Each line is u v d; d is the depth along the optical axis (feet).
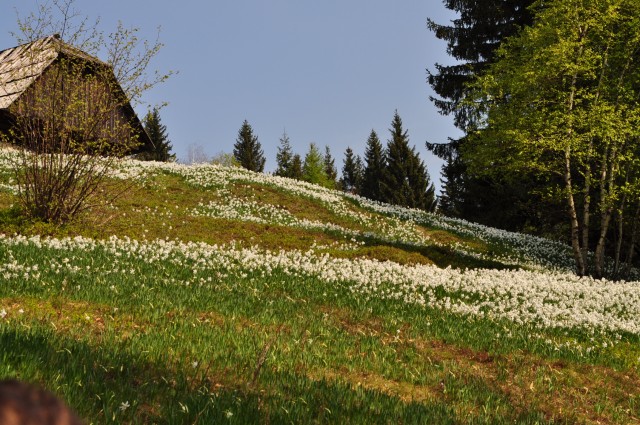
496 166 86.02
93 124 62.34
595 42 80.69
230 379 23.62
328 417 20.42
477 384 30.55
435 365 33.09
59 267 41.34
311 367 29.07
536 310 50.31
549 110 81.97
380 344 35.60
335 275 55.57
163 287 41.55
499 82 82.43
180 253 57.93
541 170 82.58
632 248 93.91
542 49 75.87
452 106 143.02
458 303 51.13
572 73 78.18
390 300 48.47
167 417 17.25
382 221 113.60
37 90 60.44
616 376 35.99
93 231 63.46
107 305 34.60
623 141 77.77
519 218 138.31
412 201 239.91
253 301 41.39
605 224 84.28
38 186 61.57
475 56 141.69
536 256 107.34
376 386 28.37
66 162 62.54
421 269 65.41
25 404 1.49
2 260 41.98
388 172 251.60
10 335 21.61
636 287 67.97
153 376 21.90
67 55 61.36
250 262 57.26
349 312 43.34
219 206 100.94
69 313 31.63
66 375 18.81
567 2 77.10
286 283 50.24
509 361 36.29
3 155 99.14
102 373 20.06
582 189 82.48
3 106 81.20
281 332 33.73
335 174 369.09
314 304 44.39
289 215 104.63
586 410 29.89
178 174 116.67
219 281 47.52
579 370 36.42
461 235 113.50
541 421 25.85
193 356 26.03
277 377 25.00
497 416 25.09
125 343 25.25
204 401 18.72
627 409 30.48
